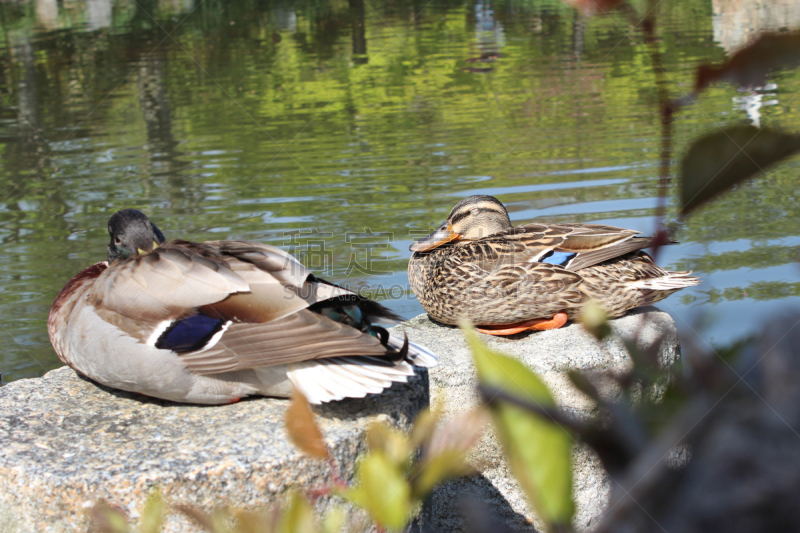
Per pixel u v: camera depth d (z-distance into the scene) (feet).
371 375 8.37
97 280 9.67
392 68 54.70
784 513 1.80
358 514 8.16
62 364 17.35
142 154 35.19
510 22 70.18
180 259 9.10
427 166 30.86
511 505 11.31
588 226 16.03
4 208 27.99
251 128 39.93
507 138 34.65
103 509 4.00
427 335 14.32
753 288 18.58
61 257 23.41
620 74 46.21
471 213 17.76
